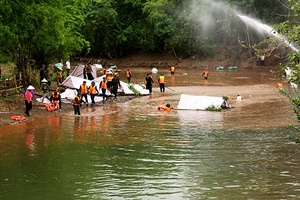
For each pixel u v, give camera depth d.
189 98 30.14
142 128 22.84
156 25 73.62
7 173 15.06
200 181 13.96
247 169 15.19
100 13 76.44
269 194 12.62
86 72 42.88
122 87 36.56
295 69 12.58
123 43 80.81
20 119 24.95
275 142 19.09
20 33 30.28
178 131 21.95
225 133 21.27
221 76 54.12
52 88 36.97
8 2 28.41
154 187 13.48
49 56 38.72
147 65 76.81
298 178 14.10
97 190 13.28
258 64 64.62
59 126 23.48
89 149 18.38
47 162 16.42
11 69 34.81
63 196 12.80
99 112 28.41
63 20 34.66
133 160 16.58
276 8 58.88
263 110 28.03
